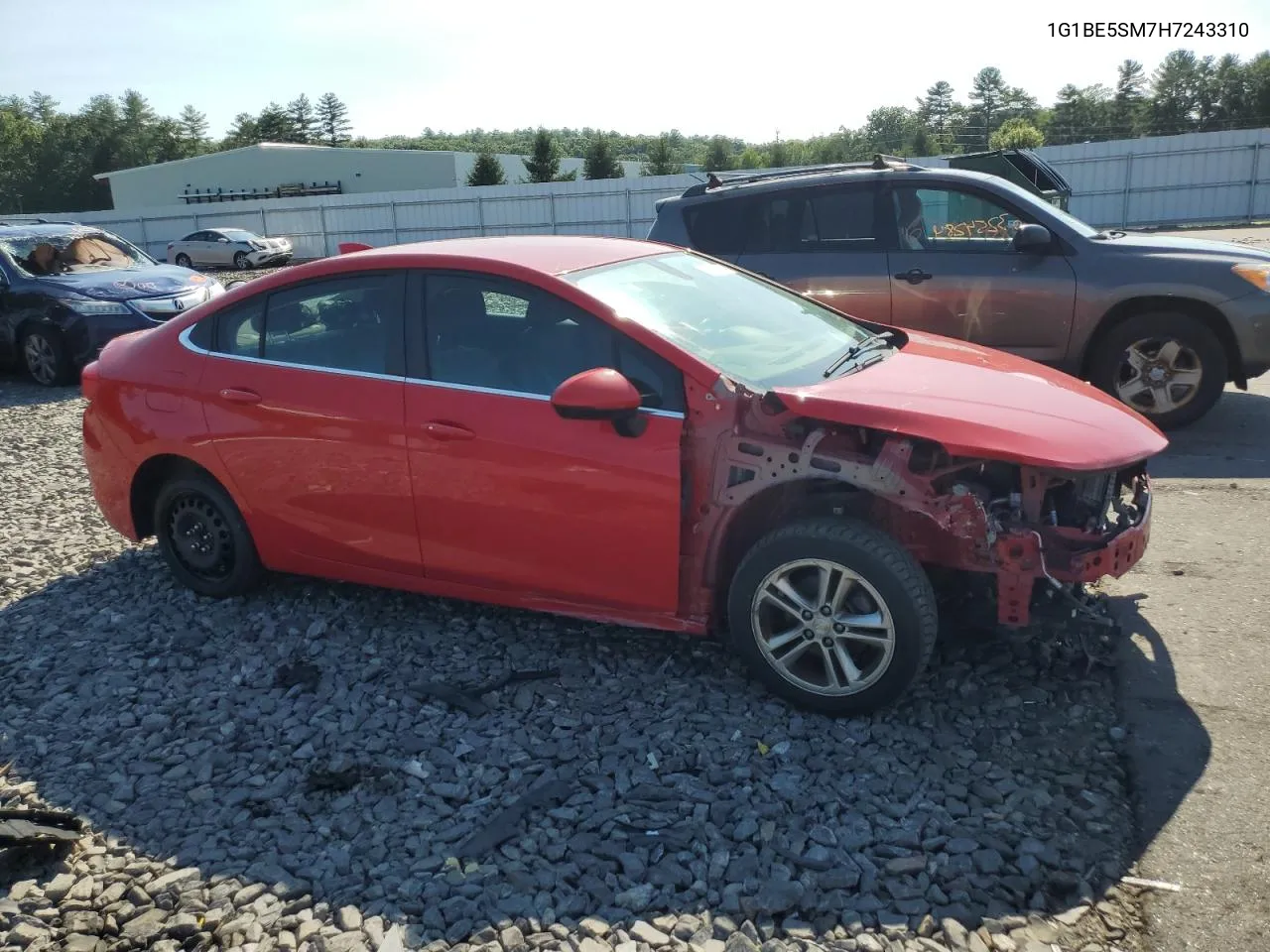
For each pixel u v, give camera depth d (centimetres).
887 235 743
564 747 352
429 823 315
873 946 255
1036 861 283
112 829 321
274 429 439
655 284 430
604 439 369
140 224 3950
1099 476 365
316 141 13838
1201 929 257
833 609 353
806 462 348
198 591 496
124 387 484
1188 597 442
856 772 330
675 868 288
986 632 413
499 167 5856
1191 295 677
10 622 485
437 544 413
